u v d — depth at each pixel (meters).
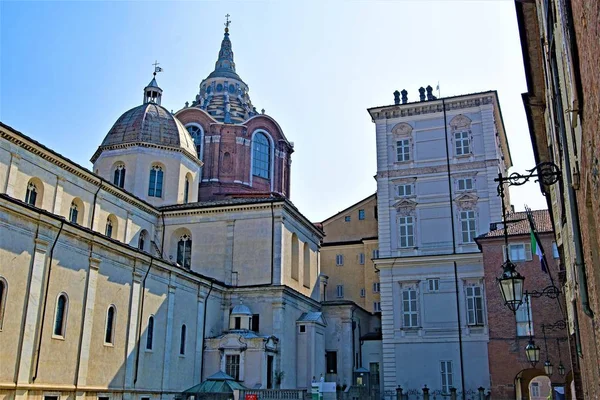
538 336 43.59
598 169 7.66
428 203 56.25
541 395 88.06
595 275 9.88
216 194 67.94
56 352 32.88
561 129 12.32
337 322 61.16
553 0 10.88
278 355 49.62
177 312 45.19
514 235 45.91
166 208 55.66
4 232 30.17
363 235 77.19
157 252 54.47
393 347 53.22
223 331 50.03
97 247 37.09
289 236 55.12
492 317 45.22
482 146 56.00
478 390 48.28
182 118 71.75
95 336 36.25
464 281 52.97
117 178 57.44
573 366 25.98
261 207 53.47
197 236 54.75
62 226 33.94
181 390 44.53
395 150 58.72
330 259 76.69
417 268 54.62
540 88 19.94
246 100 83.75
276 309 50.72
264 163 73.94
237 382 45.22
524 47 17.94
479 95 56.62
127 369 38.78
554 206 23.98
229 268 53.06
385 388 52.44
